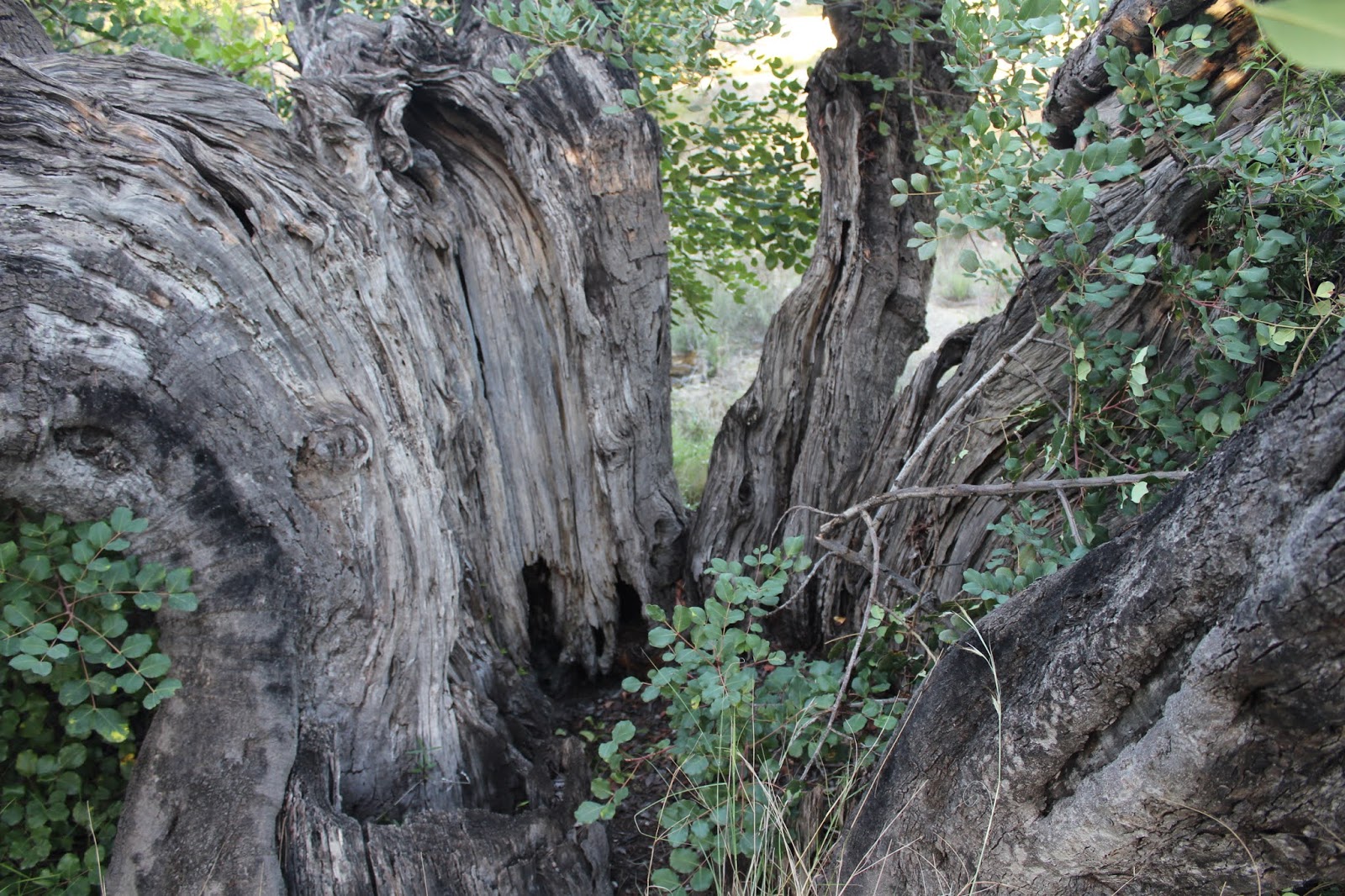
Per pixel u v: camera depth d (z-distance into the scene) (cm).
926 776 210
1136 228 281
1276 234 229
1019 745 183
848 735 281
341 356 266
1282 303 257
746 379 754
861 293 407
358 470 261
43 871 238
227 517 236
